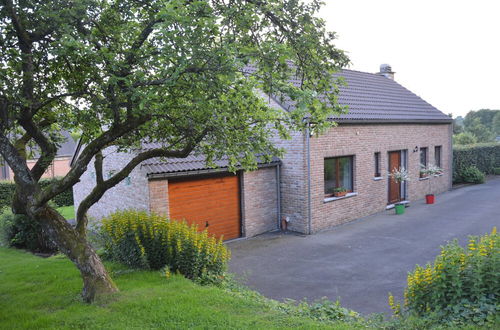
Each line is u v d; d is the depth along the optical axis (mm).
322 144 13141
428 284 5129
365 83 19469
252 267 9492
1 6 5223
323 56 6465
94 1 5344
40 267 8109
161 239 7719
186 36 4715
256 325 4977
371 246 11070
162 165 10391
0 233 11383
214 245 7770
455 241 5504
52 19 5219
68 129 7145
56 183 5461
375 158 16125
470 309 4625
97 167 6109
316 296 7562
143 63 5418
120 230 8094
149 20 5828
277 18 6266
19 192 5746
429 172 18188
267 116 6500
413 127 18188
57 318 5242
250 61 5355
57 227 5895
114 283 6461
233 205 12336
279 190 13328
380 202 16078
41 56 5723
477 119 47375
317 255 10375
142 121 5703
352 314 5695
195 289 6375
